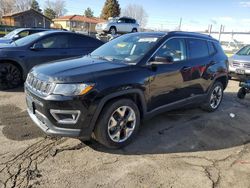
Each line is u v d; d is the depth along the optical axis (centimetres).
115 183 305
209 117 540
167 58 399
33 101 364
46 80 347
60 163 339
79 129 344
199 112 568
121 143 383
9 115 491
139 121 403
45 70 371
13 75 675
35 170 321
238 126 501
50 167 329
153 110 423
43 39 712
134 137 403
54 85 337
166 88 434
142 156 367
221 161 366
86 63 397
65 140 399
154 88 412
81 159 351
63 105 332
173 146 402
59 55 726
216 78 551
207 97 541
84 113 339
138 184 306
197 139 431
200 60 507
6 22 5434
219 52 573
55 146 381
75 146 383
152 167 341
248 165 360
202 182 316
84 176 315
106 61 412
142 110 406
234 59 973
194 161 362
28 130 428
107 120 360
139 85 385
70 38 755
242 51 1051
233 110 601
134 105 388
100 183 304
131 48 441
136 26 2708
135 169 334
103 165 340
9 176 307
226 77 587
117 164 344
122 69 379
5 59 650
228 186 312
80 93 333
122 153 372
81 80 338
